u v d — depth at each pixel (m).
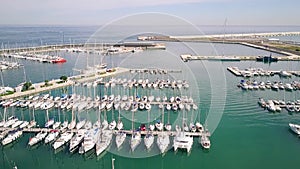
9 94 66.75
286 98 67.00
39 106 59.44
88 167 38.16
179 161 38.94
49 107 58.62
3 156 40.84
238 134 46.75
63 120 51.69
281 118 54.19
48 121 49.03
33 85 74.75
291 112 57.03
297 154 40.56
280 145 43.22
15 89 69.62
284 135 46.69
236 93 71.38
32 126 48.53
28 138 45.31
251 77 90.75
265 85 77.56
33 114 53.94
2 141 43.06
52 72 97.19
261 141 44.50
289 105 60.06
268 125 50.69
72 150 40.72
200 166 37.53
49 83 77.06
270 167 37.22
